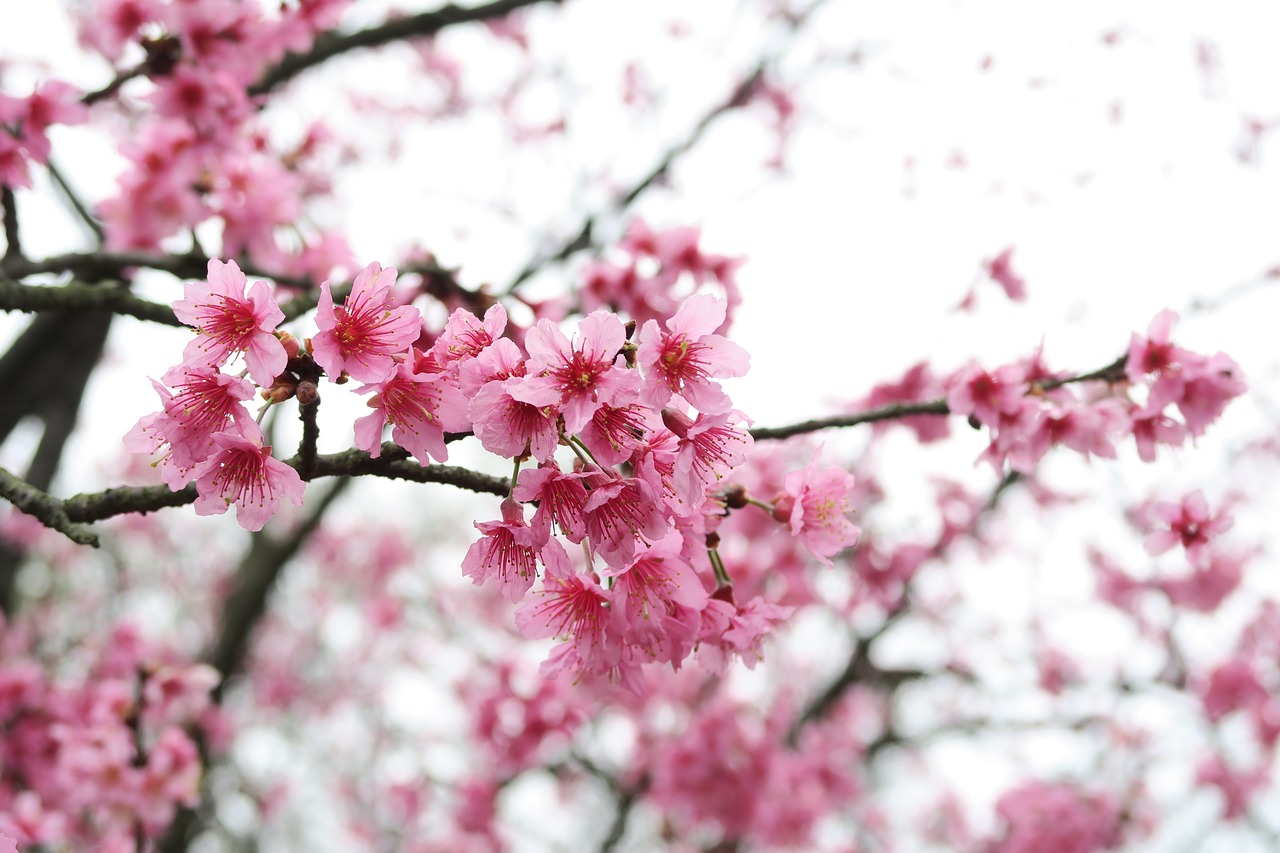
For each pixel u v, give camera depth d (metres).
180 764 4.25
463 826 6.80
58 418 5.57
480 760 7.39
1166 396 2.83
